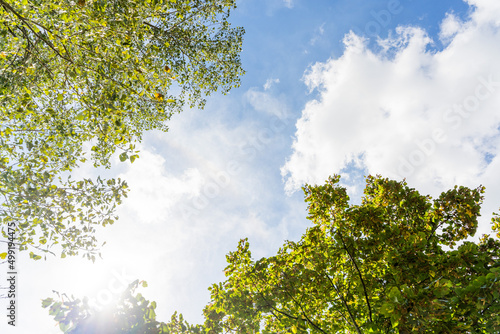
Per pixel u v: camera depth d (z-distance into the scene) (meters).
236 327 6.46
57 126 6.92
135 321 4.39
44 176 6.16
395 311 4.22
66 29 5.44
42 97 7.16
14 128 6.76
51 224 6.52
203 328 6.14
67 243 6.70
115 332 4.17
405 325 4.35
